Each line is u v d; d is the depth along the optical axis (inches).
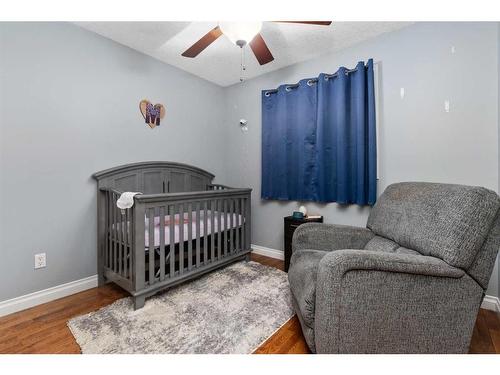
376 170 90.0
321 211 105.0
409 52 83.2
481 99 71.6
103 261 88.6
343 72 93.2
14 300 71.5
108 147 92.4
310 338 49.5
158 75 108.6
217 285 86.4
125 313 69.1
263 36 89.5
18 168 72.2
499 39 67.9
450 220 45.2
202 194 88.5
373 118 88.4
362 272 42.8
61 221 80.8
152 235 73.7
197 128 126.6
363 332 43.6
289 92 111.2
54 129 78.9
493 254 44.3
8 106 70.2
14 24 71.1
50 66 77.7
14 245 71.8
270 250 122.1
